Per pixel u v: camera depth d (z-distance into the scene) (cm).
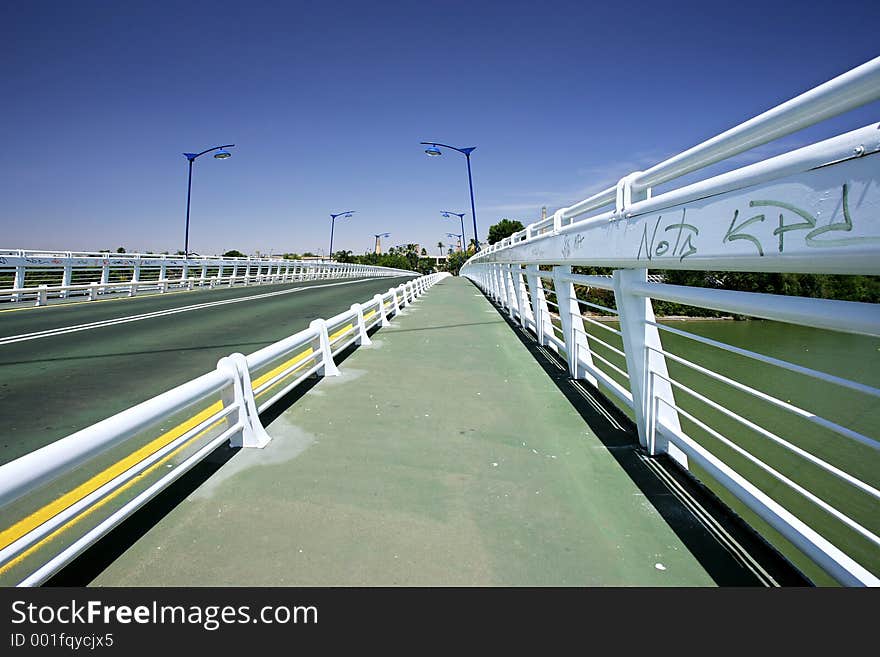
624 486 289
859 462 376
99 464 323
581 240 404
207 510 260
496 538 235
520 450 343
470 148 2841
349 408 436
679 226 233
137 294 1872
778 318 183
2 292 1329
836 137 144
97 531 205
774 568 212
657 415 330
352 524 246
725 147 207
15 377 580
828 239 148
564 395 480
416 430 381
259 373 622
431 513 258
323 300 1758
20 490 175
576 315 536
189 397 279
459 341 791
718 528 245
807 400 461
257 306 1515
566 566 213
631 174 303
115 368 631
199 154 2648
